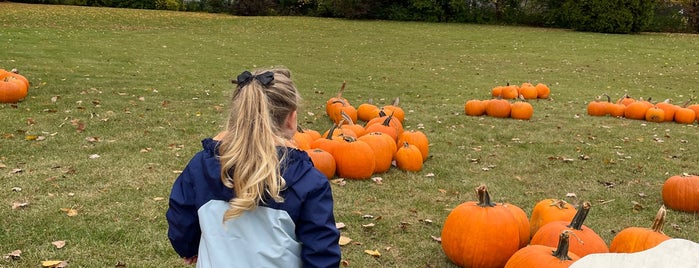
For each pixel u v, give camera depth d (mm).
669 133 8664
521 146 7512
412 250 4086
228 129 2008
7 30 19672
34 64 12633
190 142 6812
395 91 12508
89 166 5609
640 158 7051
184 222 2051
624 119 9836
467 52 21031
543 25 32656
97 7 34469
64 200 4648
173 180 5324
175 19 29234
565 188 5738
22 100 8539
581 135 8328
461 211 3777
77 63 13391
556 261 3045
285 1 36281
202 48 19016
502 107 9500
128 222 4281
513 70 17094
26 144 6254
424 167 6277
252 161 1896
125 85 10805
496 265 3660
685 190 5047
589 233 3562
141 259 3729
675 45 23641
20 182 5012
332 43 22625
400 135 7121
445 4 33875
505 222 3666
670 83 15430
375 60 18344
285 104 2027
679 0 31062
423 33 27109
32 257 3654
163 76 12484
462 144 7504
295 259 1982
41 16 26016
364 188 5398
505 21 33500
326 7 34812
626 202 5332
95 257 3719
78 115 7824
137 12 31969
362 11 33750
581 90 13742
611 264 1341
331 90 12266
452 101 11398
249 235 1934
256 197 1888
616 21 28609
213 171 1966
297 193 1944
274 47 20672
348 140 5734
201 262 1973
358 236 4281
